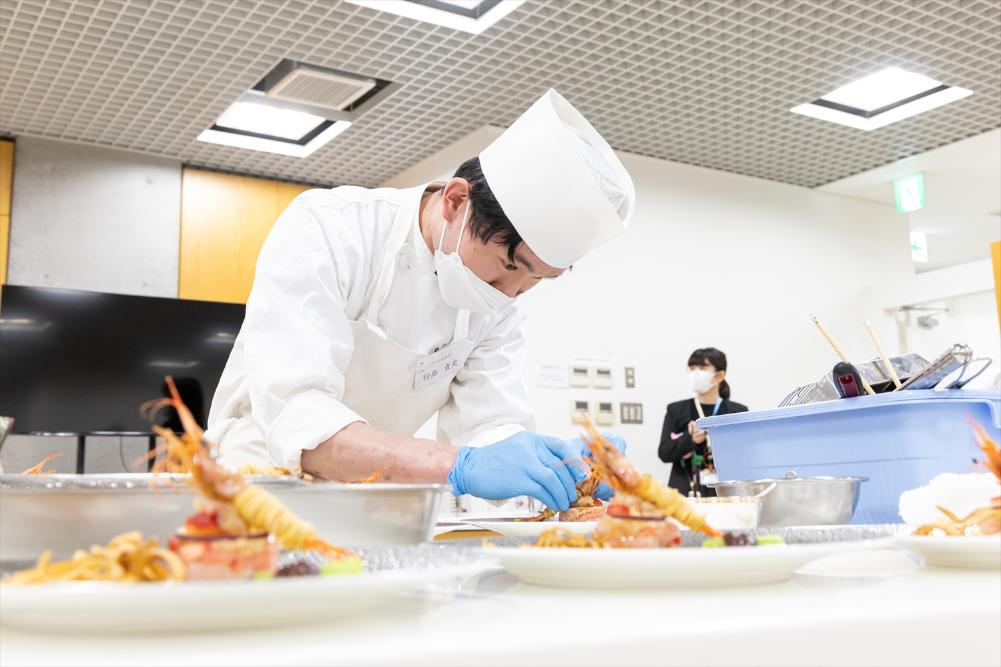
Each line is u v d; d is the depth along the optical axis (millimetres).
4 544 699
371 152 4895
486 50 3822
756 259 5617
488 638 438
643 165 5238
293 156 4871
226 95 4113
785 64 4043
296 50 3744
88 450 4469
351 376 1684
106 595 453
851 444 1246
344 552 613
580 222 1423
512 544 812
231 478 588
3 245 4410
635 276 5125
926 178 5684
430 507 853
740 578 655
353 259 1590
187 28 3506
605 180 1463
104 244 4652
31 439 4379
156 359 4344
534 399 4680
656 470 5035
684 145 5047
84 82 3969
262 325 1450
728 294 5461
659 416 5090
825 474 1280
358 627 492
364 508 806
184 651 434
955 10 3629
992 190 5910
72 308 4223
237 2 3350
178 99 4137
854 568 801
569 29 3672
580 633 449
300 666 399
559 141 1405
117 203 4715
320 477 1350
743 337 5484
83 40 3604
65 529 708
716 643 468
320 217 1575
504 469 1281
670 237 5285
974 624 550
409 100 4258
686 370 5227
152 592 455
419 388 1743
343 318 1529
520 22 3568
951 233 6891
